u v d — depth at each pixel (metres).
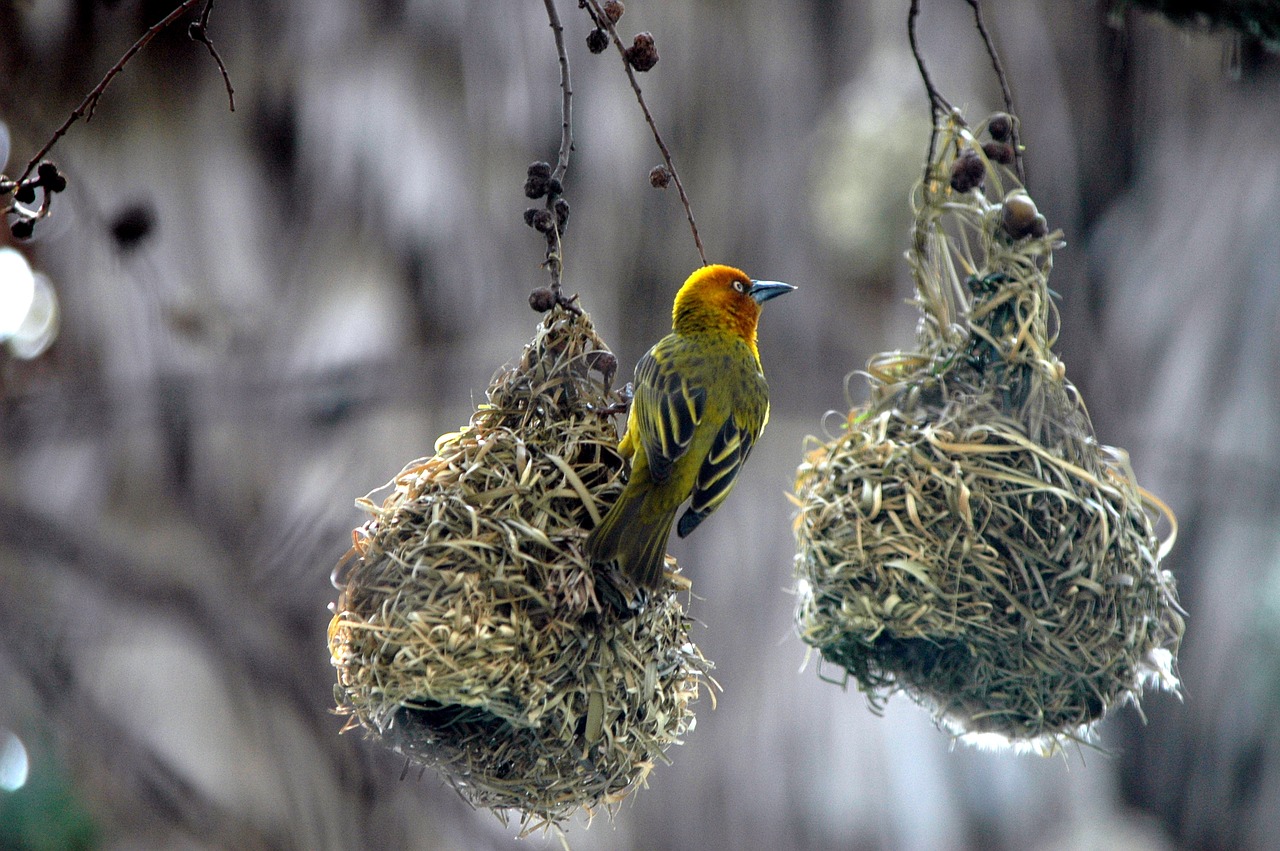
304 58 13.46
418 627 4.98
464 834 12.52
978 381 5.86
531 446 5.38
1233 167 16.75
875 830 13.25
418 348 13.27
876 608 5.57
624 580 5.14
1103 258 17.12
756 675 13.61
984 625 5.50
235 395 13.12
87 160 12.55
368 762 12.54
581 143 13.45
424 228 13.25
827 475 5.87
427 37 13.37
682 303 6.39
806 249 14.27
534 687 4.96
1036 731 5.73
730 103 14.10
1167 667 5.72
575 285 13.34
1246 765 16.22
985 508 5.57
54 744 12.31
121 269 11.84
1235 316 16.48
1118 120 16.97
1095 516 5.57
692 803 13.28
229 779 12.41
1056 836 13.79
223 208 13.05
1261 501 16.27
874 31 14.88
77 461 13.10
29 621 12.58
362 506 5.32
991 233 5.90
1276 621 16.12
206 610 12.77
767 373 14.40
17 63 12.26
